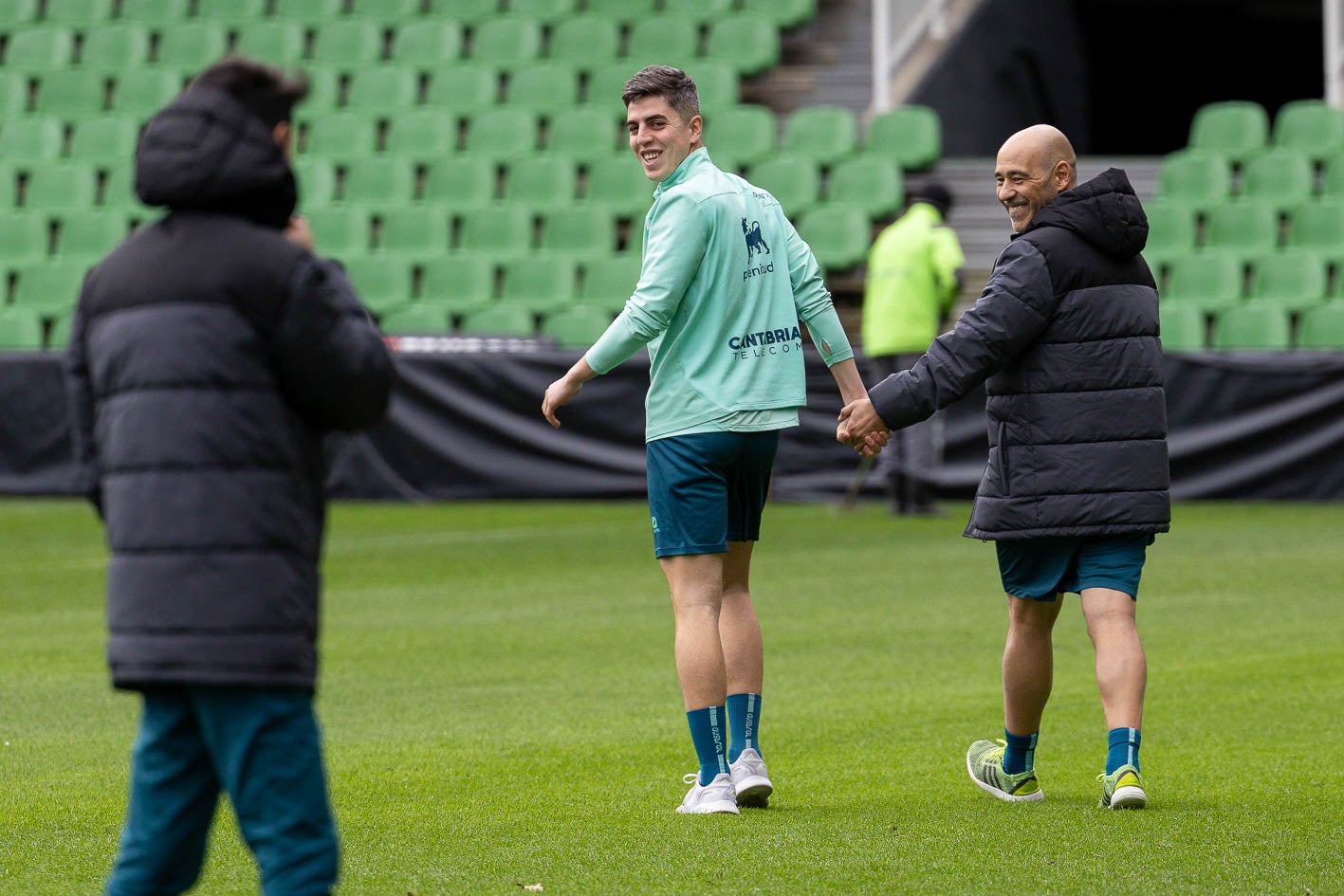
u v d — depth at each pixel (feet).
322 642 84.12
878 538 126.62
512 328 172.76
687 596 49.90
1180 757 56.95
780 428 50.01
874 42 222.48
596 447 153.48
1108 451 48.14
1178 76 337.31
